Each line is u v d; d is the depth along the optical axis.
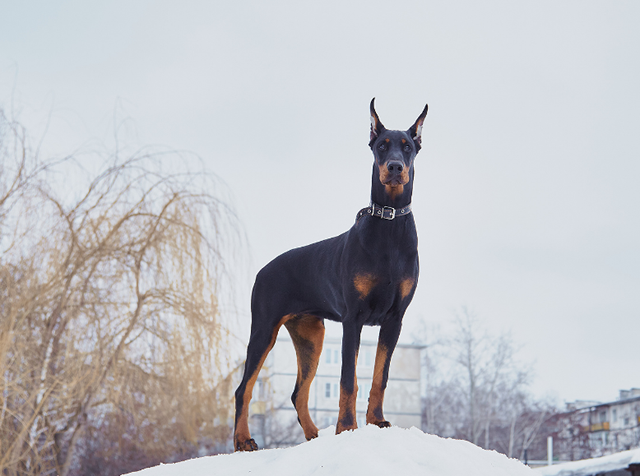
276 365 30.41
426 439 3.83
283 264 5.36
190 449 13.38
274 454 4.29
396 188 4.40
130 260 9.61
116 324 9.45
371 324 4.63
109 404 9.93
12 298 8.57
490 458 3.84
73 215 9.48
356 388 4.31
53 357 9.06
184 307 9.67
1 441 8.29
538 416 42.56
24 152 9.24
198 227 9.88
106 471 11.84
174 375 9.77
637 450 15.12
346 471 3.37
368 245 4.41
